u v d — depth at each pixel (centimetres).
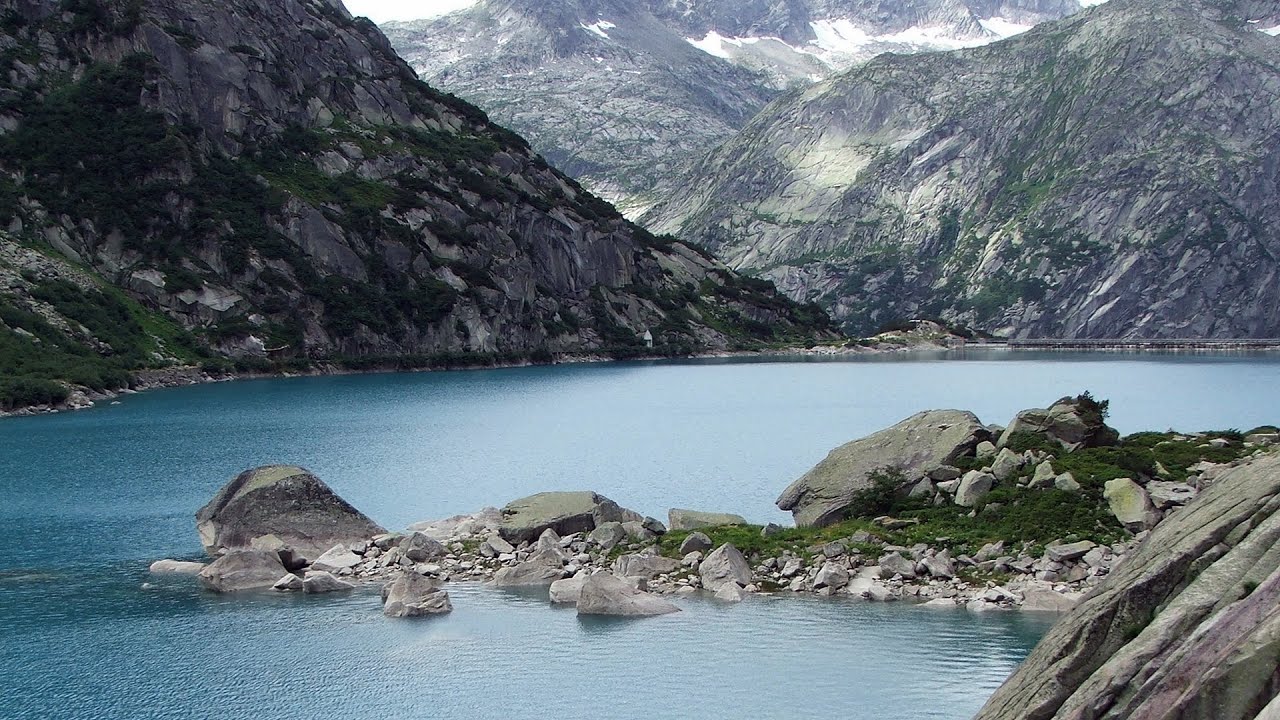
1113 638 2820
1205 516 2902
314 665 5153
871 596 5881
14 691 4909
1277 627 2398
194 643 5488
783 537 6638
